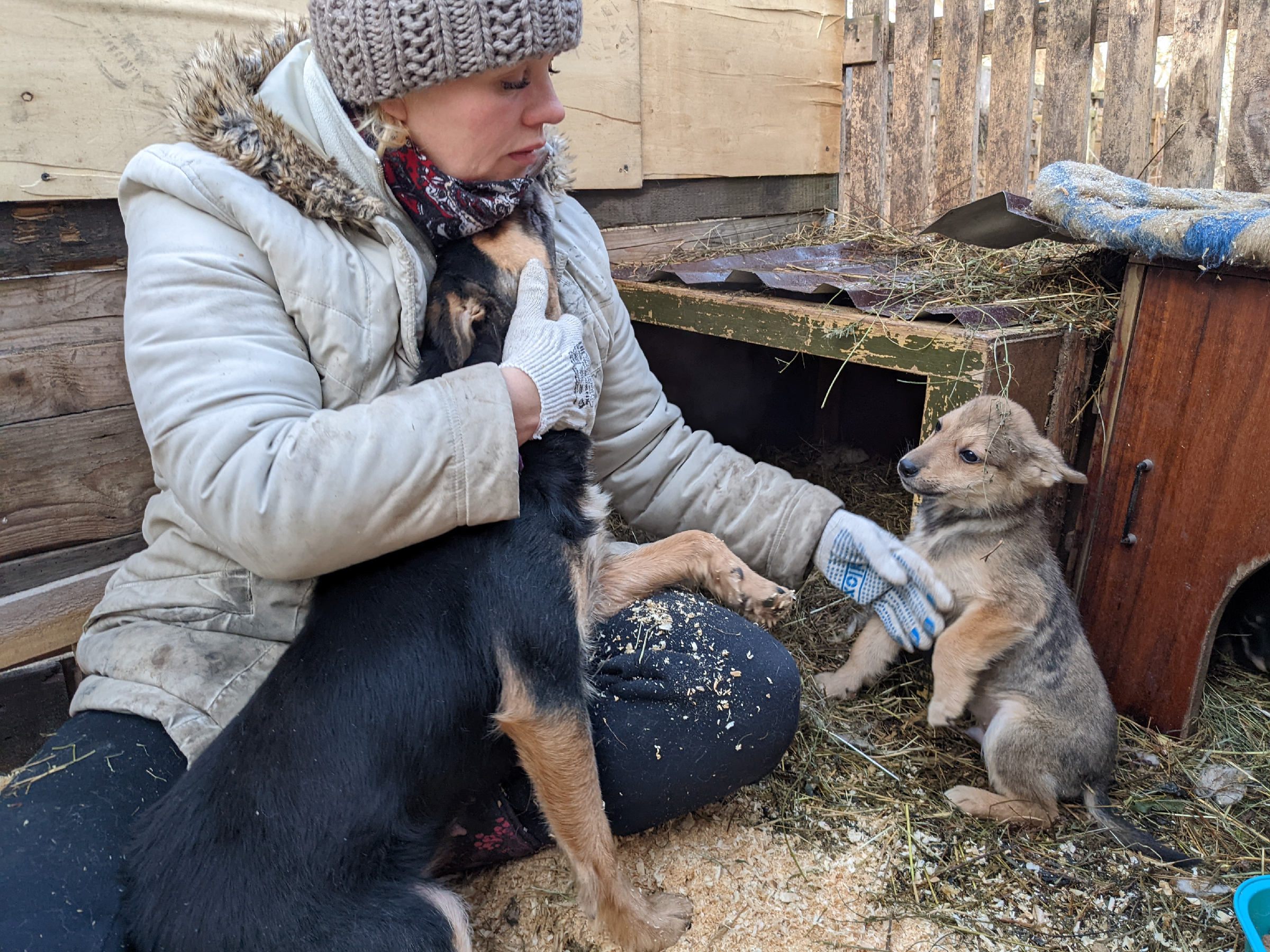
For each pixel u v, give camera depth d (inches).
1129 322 47.7
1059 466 42.9
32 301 43.9
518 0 30.0
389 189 35.0
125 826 31.2
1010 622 44.1
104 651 35.0
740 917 37.9
